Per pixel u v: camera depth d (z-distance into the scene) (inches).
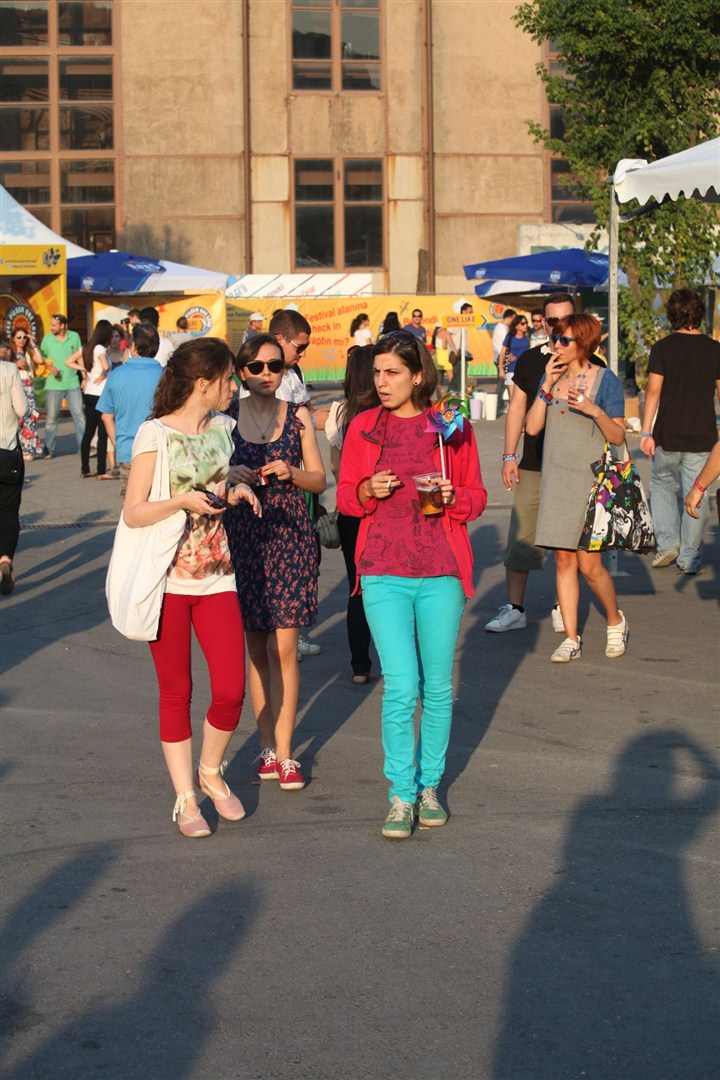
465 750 270.7
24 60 1674.5
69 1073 150.9
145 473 218.7
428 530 220.5
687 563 444.8
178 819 228.4
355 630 323.3
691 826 225.6
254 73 1673.2
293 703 251.1
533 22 962.1
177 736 226.8
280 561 243.9
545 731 282.5
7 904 199.3
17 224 1085.8
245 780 257.3
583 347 319.6
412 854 216.1
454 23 1685.5
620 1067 149.3
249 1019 162.2
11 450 435.2
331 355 1373.0
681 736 276.8
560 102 990.4
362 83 1688.0
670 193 406.0
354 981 171.6
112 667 351.9
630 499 325.4
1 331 1060.5
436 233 1707.7
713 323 834.8
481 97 1697.8
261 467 245.0
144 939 186.1
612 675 326.6
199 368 218.1
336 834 226.7
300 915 193.0
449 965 175.6
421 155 1697.8
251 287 1358.3
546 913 191.5
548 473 326.3
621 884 201.5
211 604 225.0
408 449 221.6
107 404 469.1
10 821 235.8
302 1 1665.8
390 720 222.1
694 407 430.0
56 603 437.1
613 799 239.8
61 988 171.6
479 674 330.6
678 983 169.0
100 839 226.5
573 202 1722.4
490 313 1354.6
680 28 911.7
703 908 191.9
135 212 1685.5
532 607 409.4
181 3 1659.7
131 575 219.0
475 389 1243.8
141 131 1675.7
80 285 1172.5
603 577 336.8
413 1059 151.9
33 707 313.1
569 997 165.9
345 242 1704.0
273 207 1690.5
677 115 952.3
